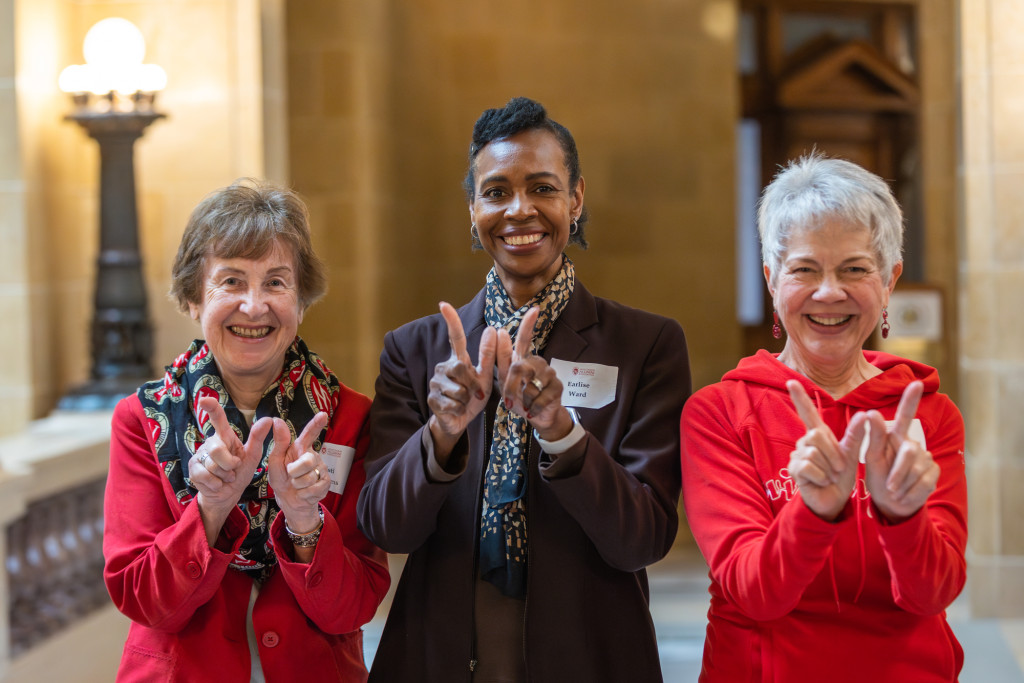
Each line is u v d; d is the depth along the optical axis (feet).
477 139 5.47
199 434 5.43
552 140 5.38
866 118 21.85
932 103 21.45
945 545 4.60
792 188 5.13
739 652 5.00
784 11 21.83
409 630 5.47
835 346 5.05
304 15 18.17
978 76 14.39
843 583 4.89
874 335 20.27
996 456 14.44
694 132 21.66
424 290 21.35
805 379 5.22
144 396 5.60
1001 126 14.34
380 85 18.93
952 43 21.29
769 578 4.50
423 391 5.66
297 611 5.39
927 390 5.26
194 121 14.66
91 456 12.28
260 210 5.50
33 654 10.91
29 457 11.24
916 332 20.26
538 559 5.28
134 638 5.39
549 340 5.59
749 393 5.29
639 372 5.54
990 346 14.44
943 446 5.09
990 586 14.46
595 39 21.57
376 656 5.57
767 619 4.66
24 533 11.53
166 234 14.74
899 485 4.26
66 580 12.17
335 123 18.28
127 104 13.97
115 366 13.84
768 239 5.22
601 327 5.67
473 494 5.43
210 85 14.64
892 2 21.56
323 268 5.81
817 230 4.96
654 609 15.33
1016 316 14.39
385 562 5.80
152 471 5.48
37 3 13.99
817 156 5.30
